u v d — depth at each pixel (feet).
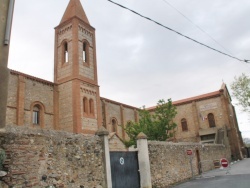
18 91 88.89
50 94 104.88
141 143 50.26
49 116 101.96
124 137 140.97
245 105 141.59
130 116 153.17
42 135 30.68
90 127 106.93
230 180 52.80
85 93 110.11
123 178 44.37
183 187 51.13
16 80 90.07
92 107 111.86
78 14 120.37
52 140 32.12
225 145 120.47
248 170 70.64
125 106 150.20
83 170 35.86
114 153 44.14
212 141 143.84
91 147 38.60
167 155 59.41
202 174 73.61
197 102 162.20
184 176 64.44
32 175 28.14
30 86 95.61
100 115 114.62
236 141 143.74
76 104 103.35
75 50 111.45
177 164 62.90
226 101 154.10
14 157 26.63
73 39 113.60
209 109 156.87
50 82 105.60
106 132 41.52
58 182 31.35
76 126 100.42
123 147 84.28
